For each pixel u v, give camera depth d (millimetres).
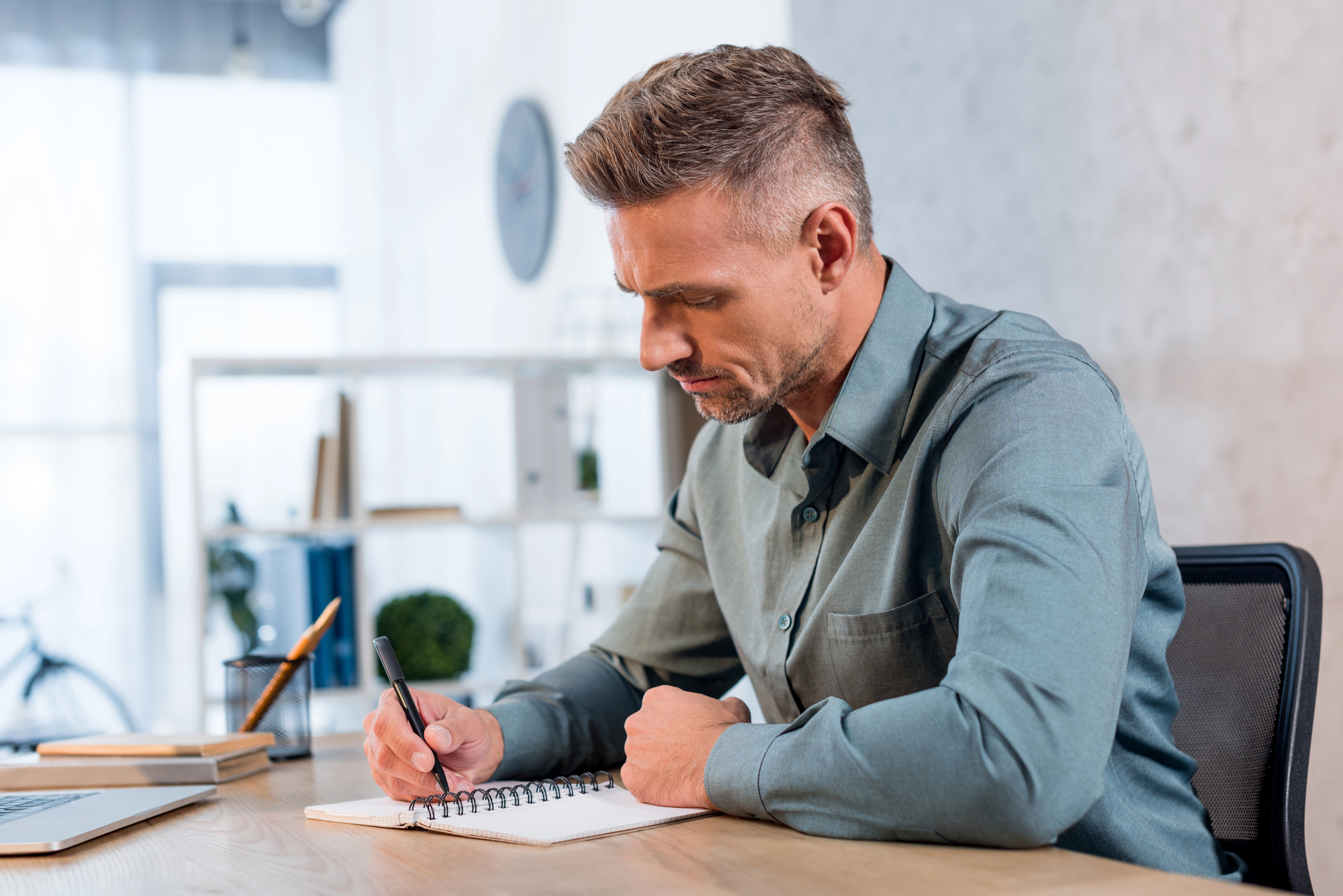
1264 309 1738
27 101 5059
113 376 5062
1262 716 1036
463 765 1037
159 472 5113
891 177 2533
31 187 5027
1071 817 717
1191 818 961
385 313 5504
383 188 5488
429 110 5098
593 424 3385
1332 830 1650
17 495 4891
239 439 5191
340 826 903
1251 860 1006
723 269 898
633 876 689
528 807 900
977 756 719
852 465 1047
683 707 905
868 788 746
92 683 4539
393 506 2922
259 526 2775
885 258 1085
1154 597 979
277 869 766
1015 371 947
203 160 5391
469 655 2982
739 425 1217
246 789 1118
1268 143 1723
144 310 5203
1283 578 1068
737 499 1204
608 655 1267
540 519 2986
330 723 3188
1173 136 1878
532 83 4133
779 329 935
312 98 5625
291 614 2889
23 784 1126
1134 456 974
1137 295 1959
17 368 4945
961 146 2334
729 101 891
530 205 4102
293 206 5535
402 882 708
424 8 5074
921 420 1012
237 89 5469
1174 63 1872
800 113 932
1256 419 1759
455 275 4930
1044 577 784
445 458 5109
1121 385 2000
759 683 1158
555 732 1131
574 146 913
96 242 5098
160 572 5031
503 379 3076
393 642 2900
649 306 936
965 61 2311
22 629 4805
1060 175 2104
